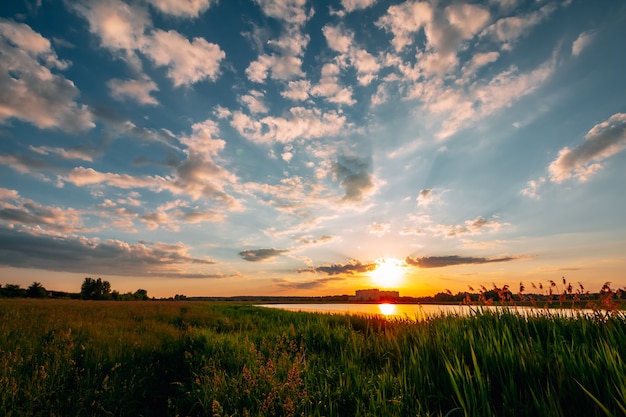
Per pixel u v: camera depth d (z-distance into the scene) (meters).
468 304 6.68
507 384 3.18
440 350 4.31
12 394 3.96
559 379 2.87
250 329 11.31
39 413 3.79
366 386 3.88
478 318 5.75
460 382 3.30
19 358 5.20
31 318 10.77
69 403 4.11
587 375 2.87
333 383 4.28
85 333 8.21
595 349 3.38
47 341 6.99
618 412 2.42
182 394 4.67
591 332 4.37
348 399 3.68
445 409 3.20
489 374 3.43
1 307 14.86
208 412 3.80
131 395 4.45
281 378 4.40
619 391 2.45
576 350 3.49
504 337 4.07
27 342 6.51
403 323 7.98
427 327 6.10
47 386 4.35
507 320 5.36
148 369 5.64
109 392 4.38
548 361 3.28
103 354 6.04
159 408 4.51
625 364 2.83
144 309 19.83
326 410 3.38
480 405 2.92
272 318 15.22
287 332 8.63
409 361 4.39
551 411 2.46
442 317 6.81
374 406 3.23
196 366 5.64
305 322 11.69
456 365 3.57
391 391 3.70
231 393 4.02
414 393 3.48
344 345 6.76
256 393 3.93
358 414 3.17
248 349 6.21
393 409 3.17
